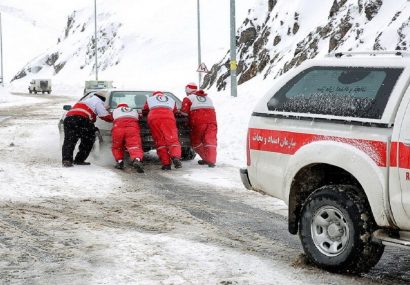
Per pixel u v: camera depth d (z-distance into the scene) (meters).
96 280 5.15
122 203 8.48
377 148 4.92
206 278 5.21
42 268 5.48
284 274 5.33
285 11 38.16
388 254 6.00
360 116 5.13
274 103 5.90
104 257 5.82
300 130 5.54
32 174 10.86
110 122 12.32
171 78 66.81
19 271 5.39
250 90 30.84
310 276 5.27
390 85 5.03
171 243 6.35
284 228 7.11
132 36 90.50
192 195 9.13
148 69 75.94
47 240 6.43
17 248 6.11
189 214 7.82
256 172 6.05
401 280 5.19
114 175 10.91
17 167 11.70
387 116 4.91
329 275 5.29
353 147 5.08
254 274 5.33
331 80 5.51
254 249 6.17
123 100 13.08
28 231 6.81
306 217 5.46
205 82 45.69
